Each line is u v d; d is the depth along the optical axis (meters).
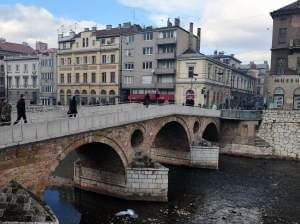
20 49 84.38
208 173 33.44
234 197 25.66
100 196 25.28
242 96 78.50
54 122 17.20
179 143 36.75
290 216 21.92
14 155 15.10
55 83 69.12
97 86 63.25
